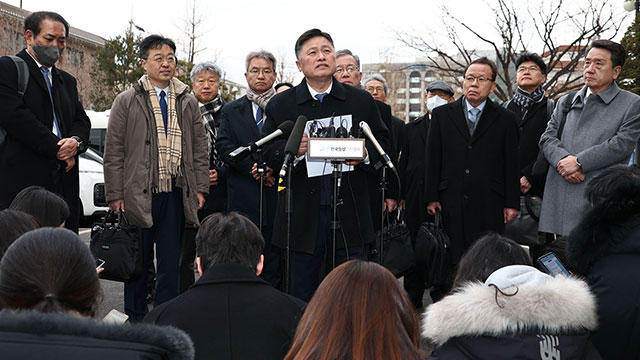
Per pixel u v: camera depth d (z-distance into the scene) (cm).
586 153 435
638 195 246
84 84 4375
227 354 220
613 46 437
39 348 134
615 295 244
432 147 475
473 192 454
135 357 134
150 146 444
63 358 133
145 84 453
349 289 147
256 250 245
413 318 156
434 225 473
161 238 453
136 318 454
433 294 520
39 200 314
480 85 459
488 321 180
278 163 377
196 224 464
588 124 450
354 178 379
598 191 256
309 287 380
